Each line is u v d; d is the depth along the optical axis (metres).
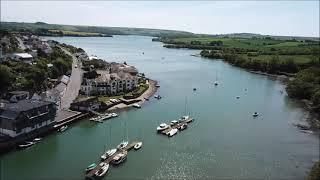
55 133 142.00
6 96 169.00
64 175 106.88
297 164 121.00
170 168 114.25
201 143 137.00
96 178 104.25
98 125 154.25
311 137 149.62
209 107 194.12
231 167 116.88
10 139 125.88
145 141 136.62
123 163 116.25
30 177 105.12
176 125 155.12
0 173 107.12
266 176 111.25
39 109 138.25
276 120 173.75
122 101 192.88
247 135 148.75
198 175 110.19
